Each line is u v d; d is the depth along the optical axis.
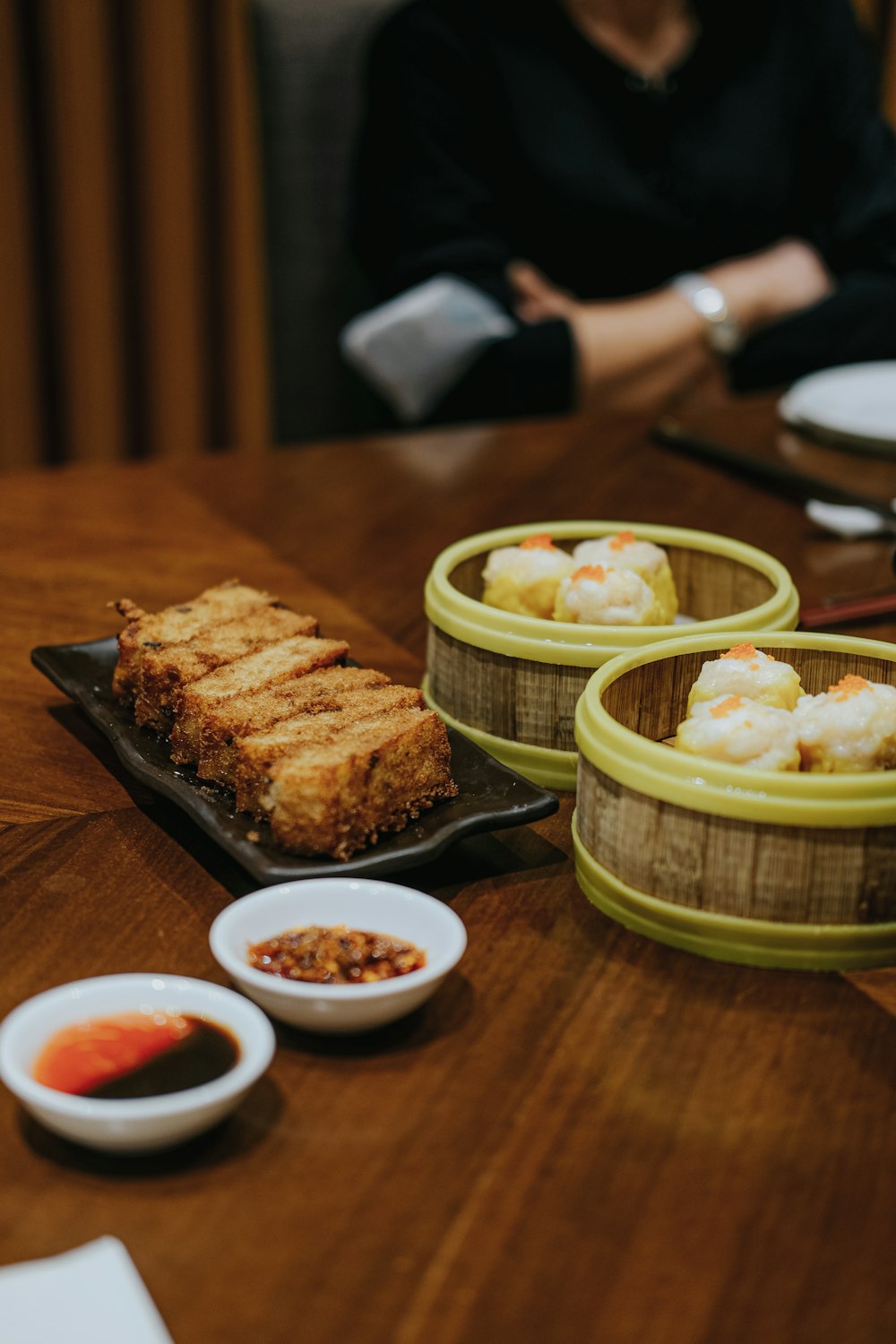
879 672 1.05
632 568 1.18
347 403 3.03
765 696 0.99
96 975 0.90
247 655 1.19
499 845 1.07
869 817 0.88
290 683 1.13
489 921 0.97
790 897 0.90
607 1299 0.67
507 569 1.20
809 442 2.08
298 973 0.85
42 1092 0.73
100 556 1.66
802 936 0.91
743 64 2.96
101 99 3.41
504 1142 0.77
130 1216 0.71
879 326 2.77
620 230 2.87
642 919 0.95
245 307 3.72
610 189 2.84
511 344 2.60
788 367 2.75
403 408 2.69
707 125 2.92
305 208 2.88
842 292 2.78
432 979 0.83
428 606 1.19
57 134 3.41
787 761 0.92
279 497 1.87
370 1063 0.83
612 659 1.07
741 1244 0.70
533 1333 0.65
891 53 4.27
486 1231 0.70
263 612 1.30
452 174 2.77
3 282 3.48
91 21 3.34
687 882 0.92
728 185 2.93
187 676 1.13
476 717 1.16
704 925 0.92
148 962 0.92
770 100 2.98
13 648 1.42
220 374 3.79
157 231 3.58
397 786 1.00
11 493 1.87
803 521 1.77
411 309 2.60
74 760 1.20
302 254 2.90
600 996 0.89
